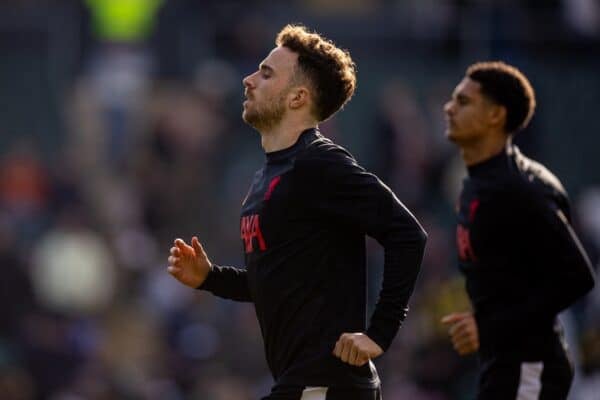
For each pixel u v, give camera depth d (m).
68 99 56.16
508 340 21.58
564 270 21.42
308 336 17.00
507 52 54.12
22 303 46.50
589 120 54.34
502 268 21.81
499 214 21.77
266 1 56.38
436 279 43.56
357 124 54.59
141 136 54.59
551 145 54.09
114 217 52.22
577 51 54.41
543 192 21.77
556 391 21.66
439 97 53.81
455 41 54.75
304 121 17.61
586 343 38.66
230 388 43.94
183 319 46.91
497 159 22.39
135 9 56.62
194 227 51.88
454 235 49.12
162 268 49.69
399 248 16.88
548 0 54.28
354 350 16.52
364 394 17.12
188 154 53.31
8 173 52.56
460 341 22.02
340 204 16.94
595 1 55.16
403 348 43.75
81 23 56.78
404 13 56.06
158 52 56.31
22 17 56.66
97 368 44.97
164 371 45.16
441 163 52.03
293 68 17.59
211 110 54.28
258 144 54.31
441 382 39.41
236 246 50.62
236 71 55.28
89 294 48.94
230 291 18.81
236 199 52.28
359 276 17.30
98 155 55.25
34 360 45.03
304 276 17.05
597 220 50.88
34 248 50.22
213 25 56.03
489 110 22.45
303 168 17.06
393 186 50.59
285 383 17.02
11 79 56.41
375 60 55.12
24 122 56.16
